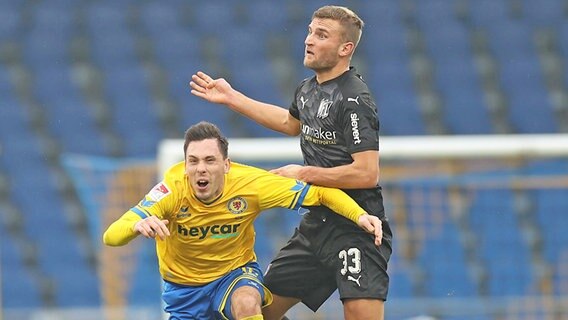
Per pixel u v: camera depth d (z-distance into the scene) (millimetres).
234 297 22188
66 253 59656
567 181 39219
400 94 67688
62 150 64562
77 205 61594
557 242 46281
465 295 43938
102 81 69062
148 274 44938
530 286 44656
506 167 39344
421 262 43750
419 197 42281
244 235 22781
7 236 60344
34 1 73938
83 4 74062
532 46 71500
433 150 34938
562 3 74062
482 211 44688
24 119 66500
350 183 21812
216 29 72688
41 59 70375
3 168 63562
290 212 47938
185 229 22109
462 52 70938
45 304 57375
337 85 22219
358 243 22703
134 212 21422
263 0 74312
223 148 21859
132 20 73312
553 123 66250
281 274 23875
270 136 64625
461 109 66625
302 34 72250
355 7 73812
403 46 71312
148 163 45438
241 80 68938
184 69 69812
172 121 66188
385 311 40531
